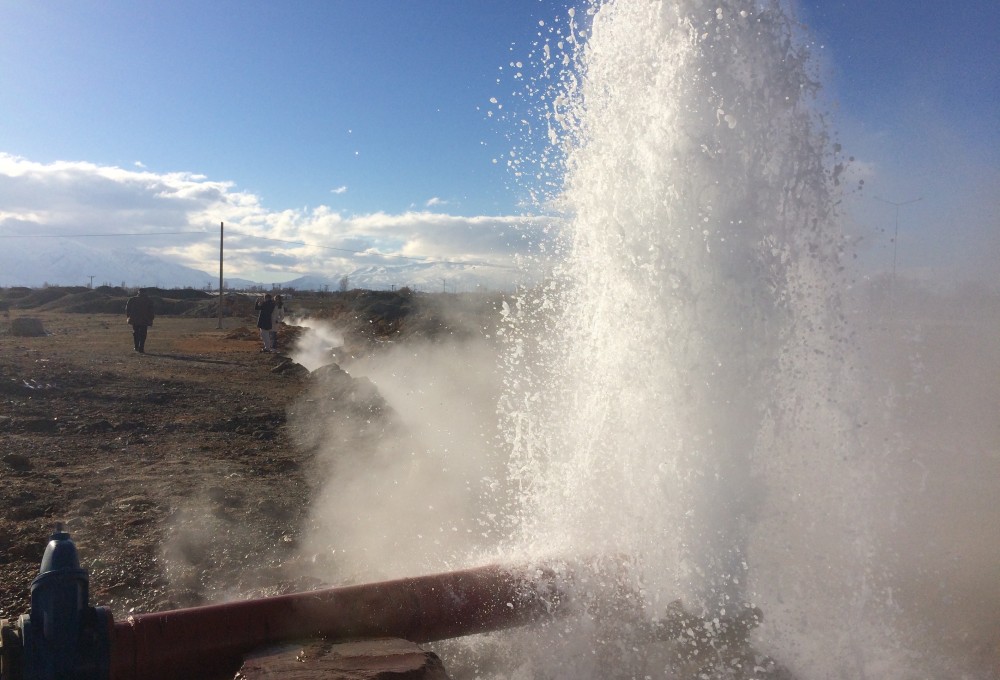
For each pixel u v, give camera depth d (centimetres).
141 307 2141
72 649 323
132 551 578
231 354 2297
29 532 601
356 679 330
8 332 2619
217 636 359
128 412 1194
